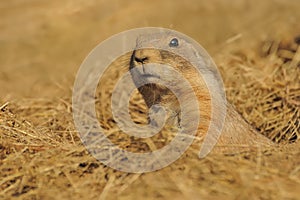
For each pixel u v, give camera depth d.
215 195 20.33
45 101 30.61
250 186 20.72
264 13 42.44
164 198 20.16
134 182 21.02
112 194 20.47
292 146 24.44
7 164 22.72
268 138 26.44
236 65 34.66
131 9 42.19
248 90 32.09
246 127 24.95
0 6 42.28
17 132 24.86
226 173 21.39
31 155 23.22
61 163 22.64
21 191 21.23
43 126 26.86
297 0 43.25
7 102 27.42
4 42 39.75
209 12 43.16
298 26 40.06
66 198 20.59
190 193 20.38
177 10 42.88
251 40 38.81
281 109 30.73
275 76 33.28
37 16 41.78
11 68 36.19
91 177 21.75
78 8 41.81
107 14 41.56
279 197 20.30
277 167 21.84
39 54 38.00
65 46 38.75
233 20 42.09
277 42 38.03
